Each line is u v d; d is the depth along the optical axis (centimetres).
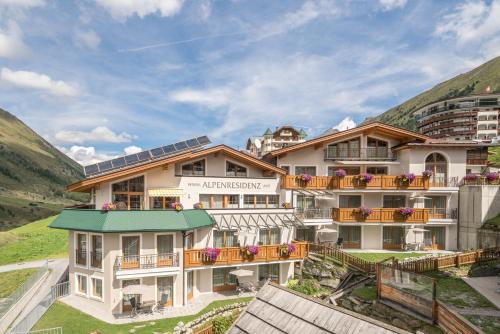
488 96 9962
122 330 1861
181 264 2275
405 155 3192
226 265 2392
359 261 2489
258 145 11725
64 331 1806
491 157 6153
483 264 2400
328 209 3078
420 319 1598
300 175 2939
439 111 10750
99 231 2047
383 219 2980
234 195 2736
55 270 3161
